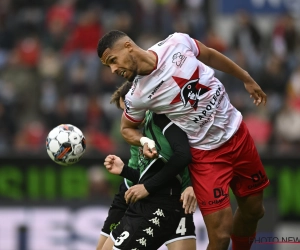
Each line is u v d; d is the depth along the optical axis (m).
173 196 21.22
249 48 56.69
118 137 48.91
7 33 57.53
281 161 40.50
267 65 54.19
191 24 58.03
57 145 21.27
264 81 52.94
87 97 51.81
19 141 49.25
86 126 49.75
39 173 40.19
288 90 52.53
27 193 40.12
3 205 37.44
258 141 48.66
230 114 20.81
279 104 51.53
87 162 40.06
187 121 20.23
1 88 52.41
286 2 61.16
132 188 20.42
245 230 22.12
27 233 37.00
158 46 20.17
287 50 57.69
